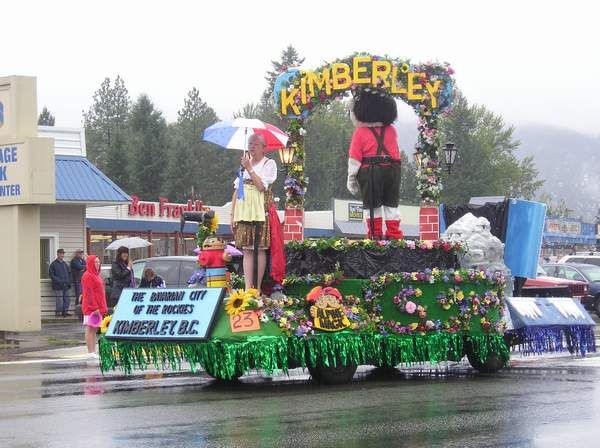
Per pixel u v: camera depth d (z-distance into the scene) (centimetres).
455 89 1325
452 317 1216
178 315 1096
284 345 1066
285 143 1192
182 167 7875
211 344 1057
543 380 1209
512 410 952
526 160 9900
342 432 829
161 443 775
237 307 1062
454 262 1245
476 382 1185
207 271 1164
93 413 926
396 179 1262
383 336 1165
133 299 1154
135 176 7869
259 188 1131
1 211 2350
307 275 1155
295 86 1323
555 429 851
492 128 8969
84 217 3153
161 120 8875
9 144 2311
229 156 8706
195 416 908
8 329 2338
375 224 1258
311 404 987
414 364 1369
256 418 897
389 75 1279
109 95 10344
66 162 3172
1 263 2350
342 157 8075
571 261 3634
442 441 794
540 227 1407
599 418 909
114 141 8031
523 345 1321
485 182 7981
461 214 1416
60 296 2986
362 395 1056
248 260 1140
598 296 3066
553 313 1348
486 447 773
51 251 3092
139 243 3806
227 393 1076
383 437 809
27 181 2275
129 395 1062
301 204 1346
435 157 1338
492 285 1260
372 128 1265
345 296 1156
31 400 1024
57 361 1602
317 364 1148
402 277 1171
